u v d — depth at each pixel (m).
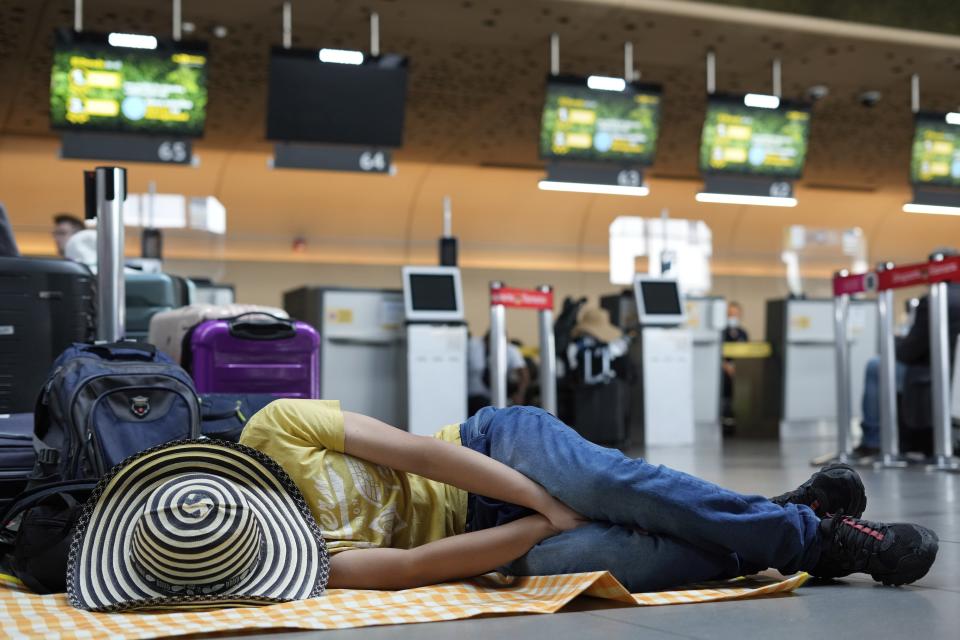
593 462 2.13
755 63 10.65
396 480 2.28
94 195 3.94
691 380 9.37
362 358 8.25
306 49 8.66
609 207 17.06
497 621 1.89
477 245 16.55
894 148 14.34
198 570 1.94
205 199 14.64
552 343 7.24
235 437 2.94
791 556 2.14
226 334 4.02
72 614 1.94
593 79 9.46
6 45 9.57
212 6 8.80
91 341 3.94
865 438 7.01
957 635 1.73
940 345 6.00
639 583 2.14
